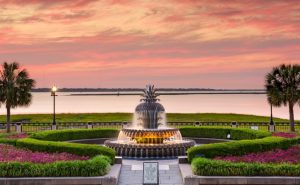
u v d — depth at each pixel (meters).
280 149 21.64
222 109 113.69
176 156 22.95
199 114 69.56
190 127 31.53
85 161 16.97
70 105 149.75
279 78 36.12
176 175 18.78
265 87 36.94
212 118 61.09
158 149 22.59
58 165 16.64
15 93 35.84
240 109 114.75
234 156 19.97
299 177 16.20
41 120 58.09
